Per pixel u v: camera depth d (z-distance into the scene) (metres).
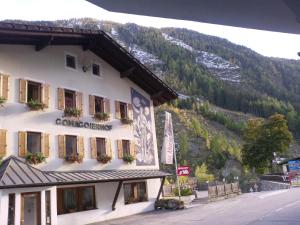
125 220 21.20
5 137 17.62
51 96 20.58
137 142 26.41
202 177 70.94
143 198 25.72
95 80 23.89
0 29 17.25
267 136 66.00
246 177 68.69
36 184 16.45
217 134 120.06
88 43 23.12
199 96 168.12
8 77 18.44
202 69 191.88
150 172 25.89
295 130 131.62
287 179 45.91
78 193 20.98
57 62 21.45
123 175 22.78
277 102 166.00
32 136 19.31
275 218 17.00
